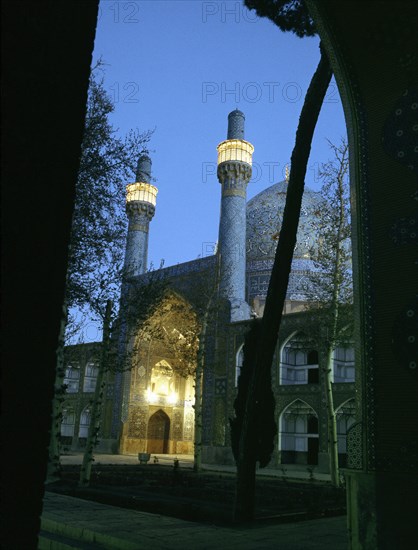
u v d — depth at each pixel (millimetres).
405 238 4793
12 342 1450
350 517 4402
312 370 23875
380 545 4172
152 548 4809
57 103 1686
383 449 4414
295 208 7336
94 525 5824
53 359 1578
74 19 1798
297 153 7445
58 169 1669
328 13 5086
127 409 28219
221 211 26875
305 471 19406
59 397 11273
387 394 4535
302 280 30031
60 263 1644
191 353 19594
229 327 23422
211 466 20422
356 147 5254
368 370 4680
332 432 13219
